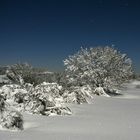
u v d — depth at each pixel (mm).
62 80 29766
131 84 59250
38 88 18781
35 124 12312
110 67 37875
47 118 14172
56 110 15695
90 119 14398
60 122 13102
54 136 9812
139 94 37500
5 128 10648
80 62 37781
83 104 21844
